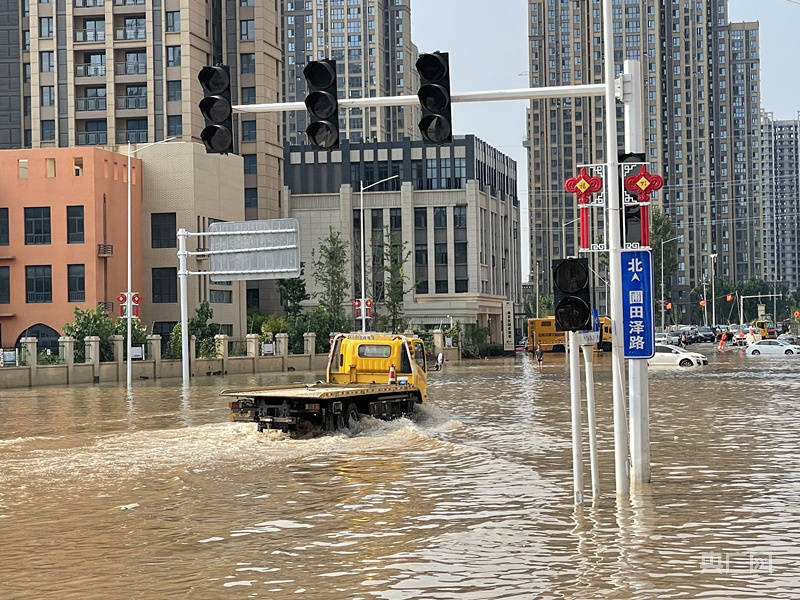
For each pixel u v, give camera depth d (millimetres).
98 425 26750
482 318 113500
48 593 9578
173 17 87875
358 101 14461
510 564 10492
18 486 16109
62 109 89062
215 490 15547
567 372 56875
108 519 13273
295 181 112500
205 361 63938
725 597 9141
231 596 9367
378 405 24609
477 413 29516
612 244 14352
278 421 22375
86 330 58969
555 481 16094
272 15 100562
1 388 50688
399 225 111500
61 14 89000
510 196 132000
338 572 10258
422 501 14383
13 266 71688
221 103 15055
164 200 77500
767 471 16953
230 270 44062
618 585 9586
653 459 18625
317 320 79000
